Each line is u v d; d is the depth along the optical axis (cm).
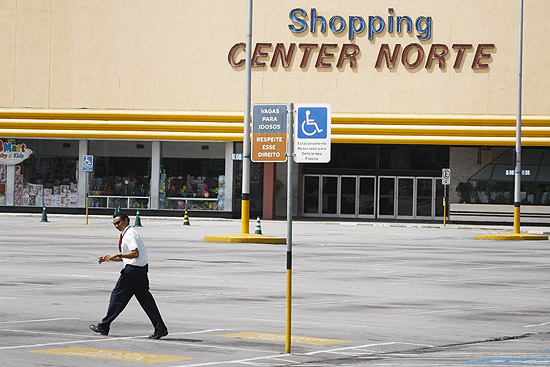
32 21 11594
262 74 11319
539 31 10956
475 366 2288
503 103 11012
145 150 11575
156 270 4797
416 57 11144
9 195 11756
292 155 2555
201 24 11362
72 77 11544
